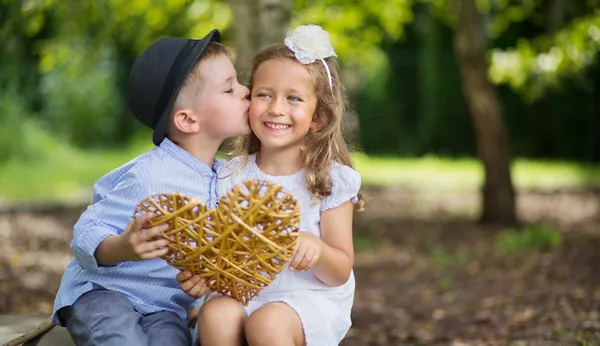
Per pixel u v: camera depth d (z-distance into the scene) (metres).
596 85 17.23
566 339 4.75
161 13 10.09
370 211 11.95
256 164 3.12
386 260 8.71
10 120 15.80
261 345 2.74
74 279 3.05
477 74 10.27
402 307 6.43
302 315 2.83
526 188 13.93
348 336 5.59
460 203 12.66
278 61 3.02
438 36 18.28
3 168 14.73
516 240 8.86
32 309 5.96
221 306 2.79
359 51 12.15
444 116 18.50
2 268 7.39
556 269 7.29
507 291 6.60
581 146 17.70
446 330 5.52
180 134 3.09
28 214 10.66
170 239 2.60
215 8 10.01
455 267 8.05
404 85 18.84
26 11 7.83
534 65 11.12
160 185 2.99
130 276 3.04
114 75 19.12
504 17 11.78
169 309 3.11
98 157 17.27
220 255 2.58
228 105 3.04
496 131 10.43
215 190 3.12
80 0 9.23
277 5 6.61
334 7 10.73
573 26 10.69
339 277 2.92
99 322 2.90
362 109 18.84
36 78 16.44
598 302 5.73
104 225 2.93
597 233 9.56
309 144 3.06
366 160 17.91
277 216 2.50
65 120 18.78
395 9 11.43
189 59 3.00
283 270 2.94
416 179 15.24
